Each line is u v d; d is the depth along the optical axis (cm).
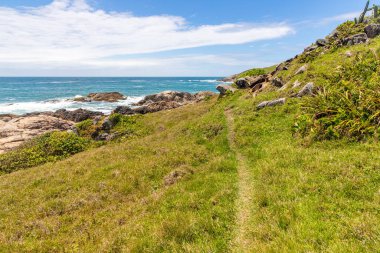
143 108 6178
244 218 1018
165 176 1717
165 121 4038
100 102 9462
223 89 4472
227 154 1900
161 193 1441
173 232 978
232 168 1602
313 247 739
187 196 1299
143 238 981
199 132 2627
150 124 4006
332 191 1020
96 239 1112
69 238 1145
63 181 1867
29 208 1496
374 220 796
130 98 10700
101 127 3897
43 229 1244
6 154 3089
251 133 2109
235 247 852
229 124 2550
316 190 1051
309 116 1820
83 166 2150
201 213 1106
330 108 1759
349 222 813
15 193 1752
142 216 1222
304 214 901
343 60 2584
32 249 1065
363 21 3812
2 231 1267
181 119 4000
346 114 1602
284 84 3086
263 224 915
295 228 833
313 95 2173
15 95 12381
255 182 1306
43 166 2486
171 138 2783
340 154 1322
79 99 9756
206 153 2044
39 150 3136
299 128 1780
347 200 942
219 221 1005
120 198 1519
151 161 2012
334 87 2008
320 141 1568
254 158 1645
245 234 912
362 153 1263
